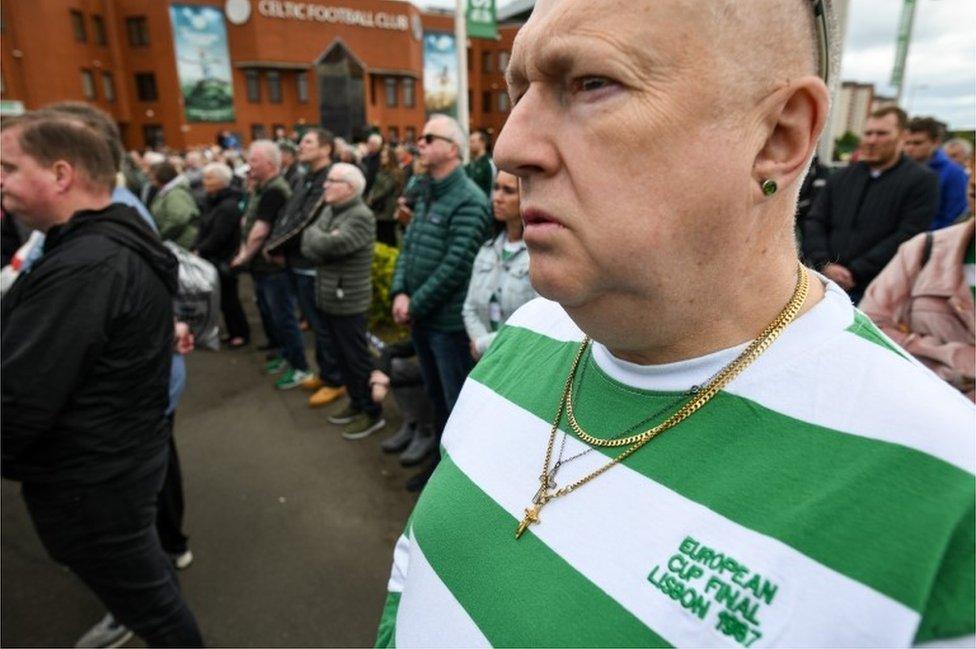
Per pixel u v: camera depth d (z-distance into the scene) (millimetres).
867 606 414
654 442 564
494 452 713
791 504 465
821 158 3836
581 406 649
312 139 3723
